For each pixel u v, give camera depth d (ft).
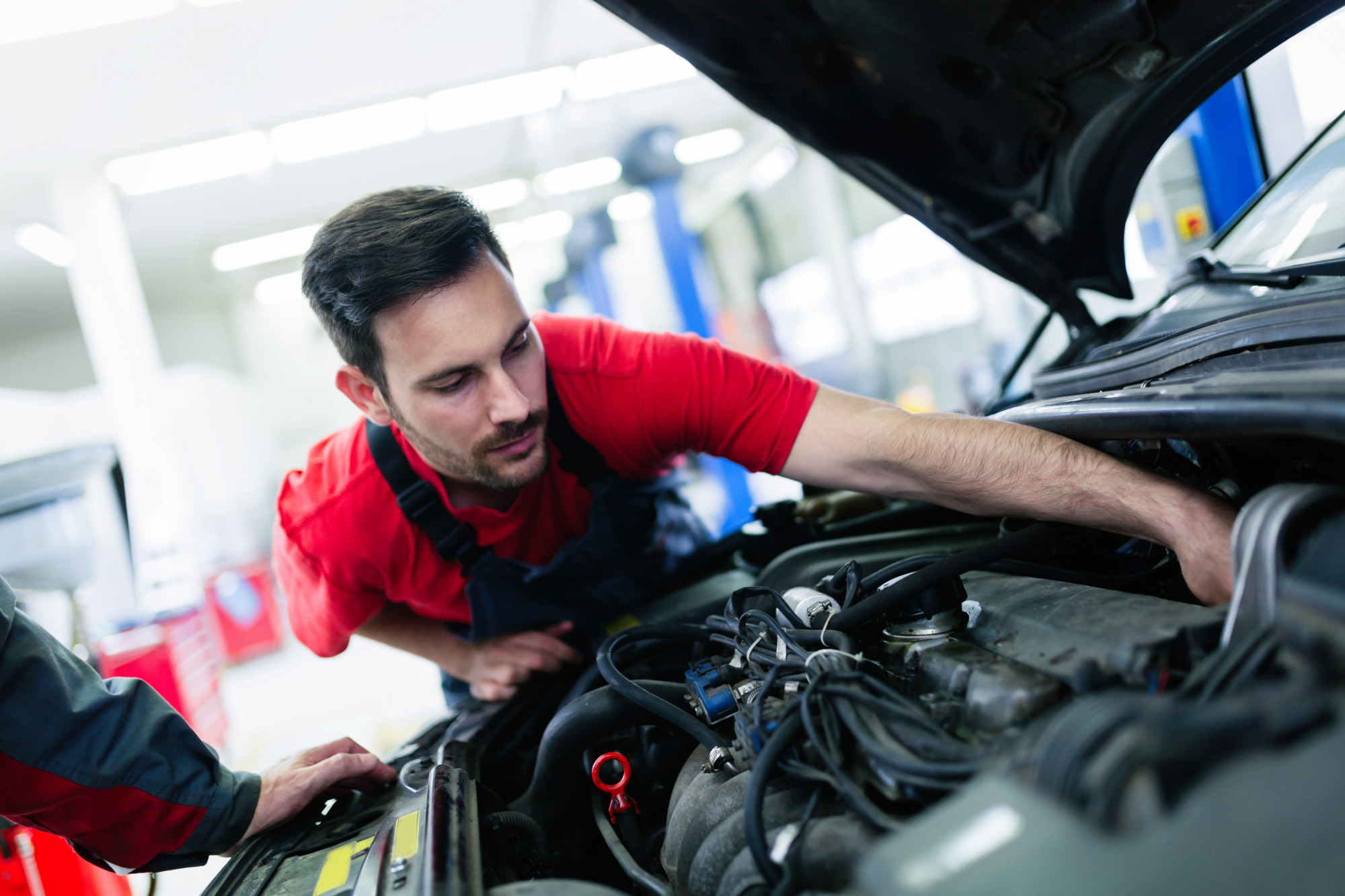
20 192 20.08
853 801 1.74
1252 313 2.54
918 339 25.43
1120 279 4.73
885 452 3.10
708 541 4.93
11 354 32.76
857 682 2.02
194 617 13.64
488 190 29.22
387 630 4.45
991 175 4.38
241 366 33.32
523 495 3.84
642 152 23.25
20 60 14.70
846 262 27.02
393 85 19.29
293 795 2.86
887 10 3.65
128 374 19.40
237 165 21.35
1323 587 1.48
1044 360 9.33
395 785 3.08
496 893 1.96
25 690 2.52
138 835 2.66
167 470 19.42
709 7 3.74
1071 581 2.65
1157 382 2.87
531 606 3.98
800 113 4.26
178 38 15.19
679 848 2.29
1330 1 3.24
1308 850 1.00
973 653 2.16
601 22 18.31
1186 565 2.37
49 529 9.07
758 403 3.45
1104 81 3.67
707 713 2.49
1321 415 1.69
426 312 2.98
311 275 3.18
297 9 15.29
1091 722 1.22
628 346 3.72
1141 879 1.01
